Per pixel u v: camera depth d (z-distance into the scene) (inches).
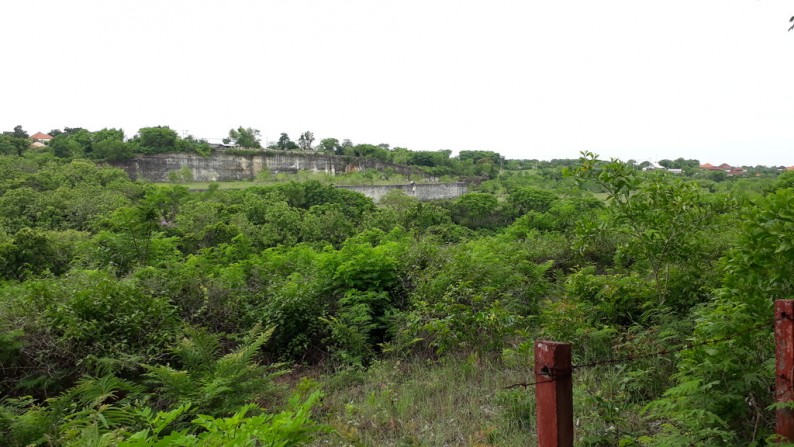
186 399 215.3
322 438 190.2
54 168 2113.7
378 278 359.9
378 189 3016.7
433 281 332.8
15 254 639.1
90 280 339.6
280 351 317.1
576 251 442.0
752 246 166.1
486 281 335.0
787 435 125.2
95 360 249.3
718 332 162.4
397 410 206.4
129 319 278.2
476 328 267.3
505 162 5570.9
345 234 1296.8
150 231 472.7
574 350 247.6
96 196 1435.8
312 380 252.5
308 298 331.3
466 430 184.2
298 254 470.9
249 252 580.4
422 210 1429.6
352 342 302.8
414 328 289.4
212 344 259.1
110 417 195.8
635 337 228.2
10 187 1672.0
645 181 268.5
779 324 126.4
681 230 255.1
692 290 256.5
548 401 105.7
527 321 302.2
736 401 145.6
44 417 188.5
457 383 232.7
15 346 245.3
